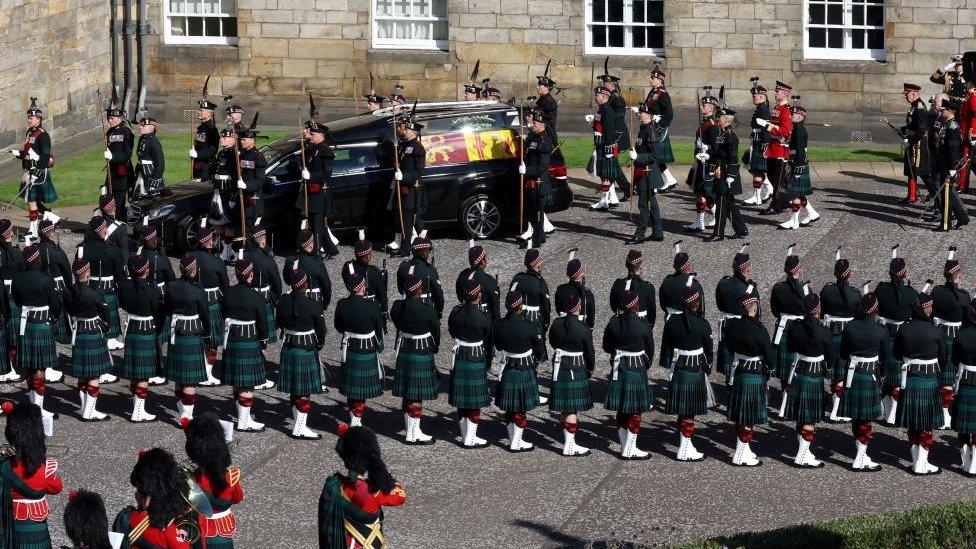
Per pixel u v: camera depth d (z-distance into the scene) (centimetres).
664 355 1898
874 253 2739
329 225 2808
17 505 1473
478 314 1894
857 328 1839
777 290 2034
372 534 1358
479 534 1652
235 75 3900
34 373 1994
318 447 1908
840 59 3753
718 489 1788
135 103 3919
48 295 1986
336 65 3878
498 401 1884
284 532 1650
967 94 3119
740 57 3762
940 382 1866
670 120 3216
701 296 1905
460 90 3859
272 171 2800
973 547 1561
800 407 1842
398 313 1906
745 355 1844
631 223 2983
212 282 2172
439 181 2825
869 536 1537
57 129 3694
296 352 1922
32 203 2906
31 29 3531
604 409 2052
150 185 2911
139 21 3881
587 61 3803
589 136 3797
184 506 1315
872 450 1925
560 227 2956
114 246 2275
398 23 3891
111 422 1998
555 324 1873
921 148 2988
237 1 3862
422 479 1809
